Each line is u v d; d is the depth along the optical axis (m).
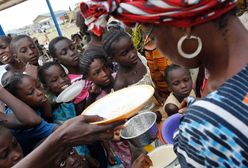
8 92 1.67
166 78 1.98
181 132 0.61
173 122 1.53
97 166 1.87
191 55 0.63
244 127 0.54
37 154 0.92
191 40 0.61
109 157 1.92
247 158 0.55
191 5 0.55
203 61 0.65
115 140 1.50
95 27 0.69
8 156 1.26
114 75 2.42
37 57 2.76
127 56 2.01
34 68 2.27
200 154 0.58
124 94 1.35
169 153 1.35
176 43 0.63
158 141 1.58
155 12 0.58
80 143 0.97
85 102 2.18
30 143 1.65
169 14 0.57
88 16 0.68
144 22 0.61
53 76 2.05
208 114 0.57
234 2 0.57
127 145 1.73
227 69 0.61
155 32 0.64
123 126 1.07
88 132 0.96
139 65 2.15
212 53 0.62
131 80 2.09
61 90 2.07
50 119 1.95
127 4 0.61
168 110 1.98
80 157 1.53
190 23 0.58
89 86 2.15
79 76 2.40
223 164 0.56
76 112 2.17
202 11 0.56
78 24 3.31
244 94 0.56
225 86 0.58
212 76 0.64
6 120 1.66
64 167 1.35
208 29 0.59
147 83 2.13
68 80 2.13
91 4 0.67
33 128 1.61
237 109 0.55
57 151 0.94
